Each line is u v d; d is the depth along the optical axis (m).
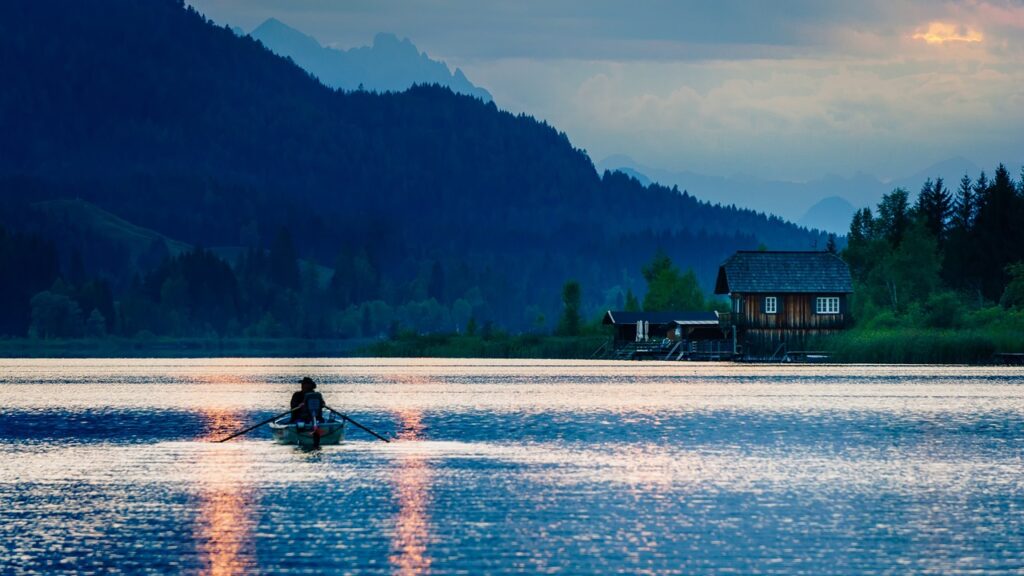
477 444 192.25
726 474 157.50
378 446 189.88
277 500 139.00
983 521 126.12
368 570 106.06
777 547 114.50
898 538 118.06
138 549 114.38
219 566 107.75
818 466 164.62
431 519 127.44
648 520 126.88
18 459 175.12
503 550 113.44
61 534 120.81
